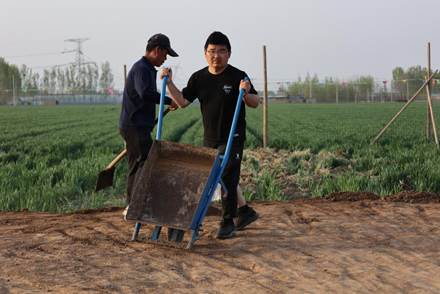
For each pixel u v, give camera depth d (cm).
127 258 571
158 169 616
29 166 1409
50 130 2911
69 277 512
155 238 629
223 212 643
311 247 612
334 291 484
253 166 1306
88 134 2583
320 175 1205
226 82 634
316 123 3312
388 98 8706
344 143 1906
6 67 12044
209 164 609
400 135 2209
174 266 548
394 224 723
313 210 814
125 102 680
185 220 594
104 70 14362
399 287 495
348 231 685
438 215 780
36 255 579
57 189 986
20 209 881
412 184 1036
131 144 684
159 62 672
